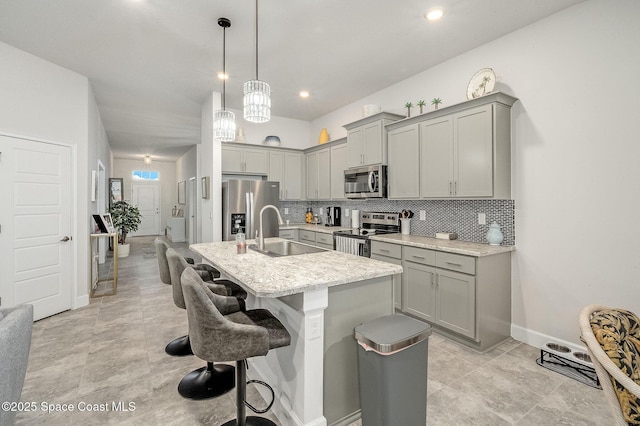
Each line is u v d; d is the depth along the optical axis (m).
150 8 2.42
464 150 2.84
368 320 1.83
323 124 5.34
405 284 3.09
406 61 3.32
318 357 1.60
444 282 2.72
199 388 2.00
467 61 3.11
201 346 1.31
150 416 1.79
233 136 2.74
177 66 3.44
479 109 2.72
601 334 1.05
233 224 4.37
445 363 2.37
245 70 3.54
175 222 9.45
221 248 2.65
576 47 2.38
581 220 2.38
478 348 2.54
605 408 1.84
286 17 2.53
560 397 1.95
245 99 2.27
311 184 5.27
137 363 2.36
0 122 2.94
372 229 4.15
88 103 3.76
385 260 3.31
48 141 3.31
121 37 2.84
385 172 3.69
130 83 3.91
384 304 1.90
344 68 3.49
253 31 2.74
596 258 2.31
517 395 1.97
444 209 3.37
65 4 2.37
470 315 2.53
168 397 1.96
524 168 2.69
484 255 2.48
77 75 3.60
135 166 10.61
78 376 2.18
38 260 3.23
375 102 4.24
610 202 2.24
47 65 3.29
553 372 2.23
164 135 6.93
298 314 1.61
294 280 1.58
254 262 2.04
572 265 2.43
